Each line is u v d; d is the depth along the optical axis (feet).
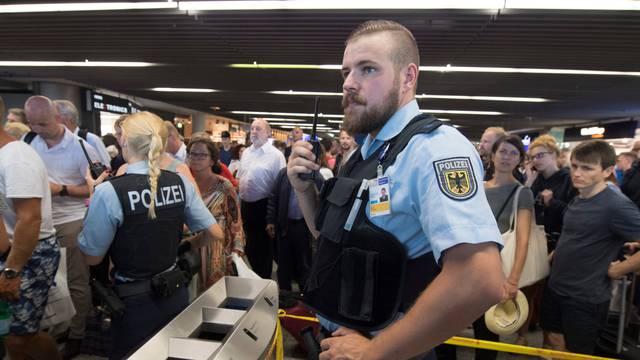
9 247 5.09
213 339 4.14
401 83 2.61
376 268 2.41
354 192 2.61
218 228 5.54
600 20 15.10
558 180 8.86
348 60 2.67
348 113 2.67
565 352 5.77
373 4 14.55
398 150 2.48
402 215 2.42
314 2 14.55
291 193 9.72
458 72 24.45
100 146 9.20
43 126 7.48
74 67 26.71
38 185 4.99
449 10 14.80
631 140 41.57
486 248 1.98
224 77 28.94
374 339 2.23
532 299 8.07
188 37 19.38
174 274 4.73
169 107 49.39
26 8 15.76
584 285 5.62
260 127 10.71
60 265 6.35
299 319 7.27
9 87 32.71
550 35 17.03
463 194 2.08
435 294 2.02
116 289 4.50
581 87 27.48
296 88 32.83
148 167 4.72
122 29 18.40
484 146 10.09
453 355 6.59
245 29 17.94
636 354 6.96
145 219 4.50
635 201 9.92
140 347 3.21
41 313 5.62
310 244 10.03
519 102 35.42
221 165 10.24
